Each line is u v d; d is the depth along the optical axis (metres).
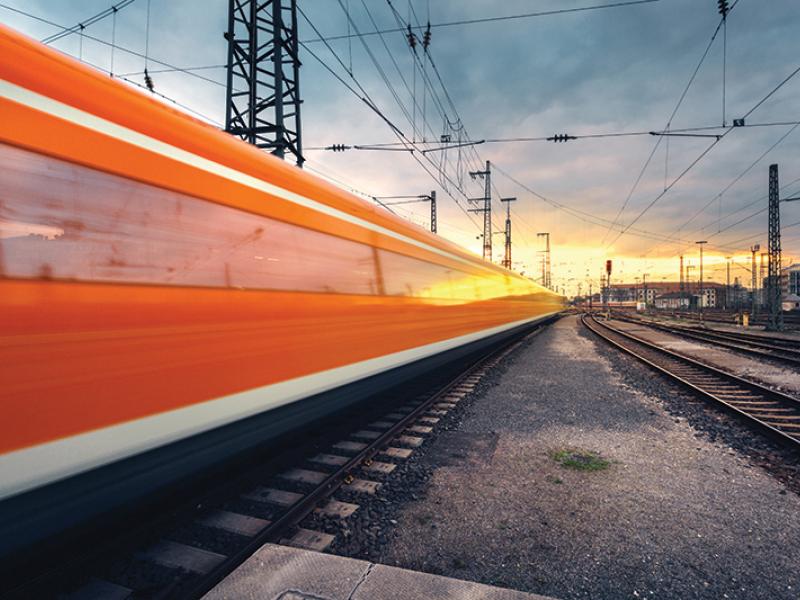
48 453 1.99
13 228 1.99
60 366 2.06
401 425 6.04
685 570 2.93
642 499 3.97
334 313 4.43
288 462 4.79
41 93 2.21
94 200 2.35
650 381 9.85
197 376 2.79
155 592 2.60
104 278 2.32
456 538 3.32
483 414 6.96
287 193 3.95
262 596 2.39
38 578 2.62
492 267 13.00
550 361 13.37
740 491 4.15
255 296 3.34
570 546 3.21
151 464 2.54
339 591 2.42
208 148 3.16
